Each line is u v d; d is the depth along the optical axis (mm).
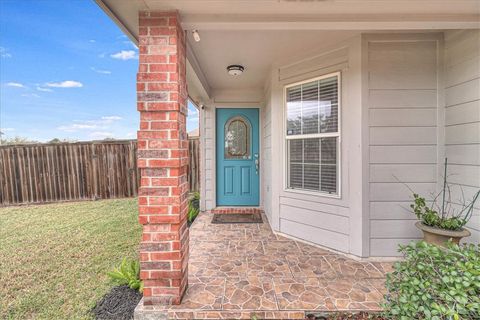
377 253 2561
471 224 2242
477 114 2168
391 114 2535
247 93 4785
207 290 1984
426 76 2521
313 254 2689
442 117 2508
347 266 2396
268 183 4004
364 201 2533
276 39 2639
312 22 1954
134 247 3084
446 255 1569
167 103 1793
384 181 2551
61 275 2410
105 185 6184
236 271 2303
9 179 5539
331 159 2826
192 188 6750
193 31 2111
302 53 3004
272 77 3377
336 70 2723
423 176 2541
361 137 2523
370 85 2531
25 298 2051
